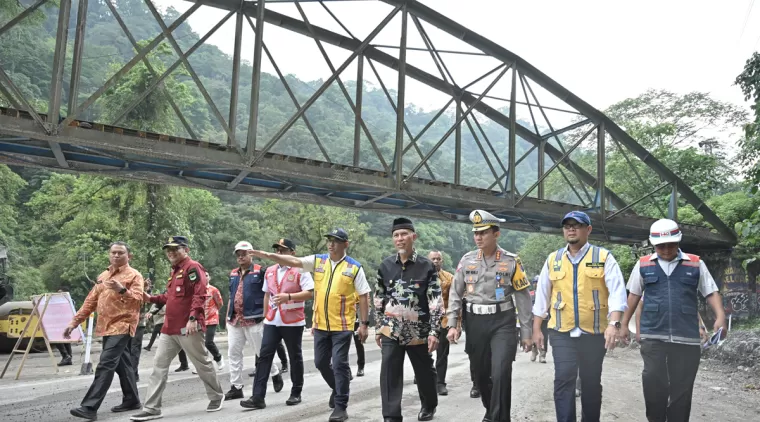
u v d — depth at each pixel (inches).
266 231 1717.5
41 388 346.6
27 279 1261.1
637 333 219.0
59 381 380.2
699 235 941.8
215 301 425.7
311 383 365.7
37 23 937.5
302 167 536.1
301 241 1616.6
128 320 251.6
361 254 1690.5
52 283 1376.7
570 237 193.6
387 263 217.8
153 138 458.0
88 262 1105.4
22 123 404.8
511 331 205.8
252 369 444.1
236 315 302.8
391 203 713.0
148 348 599.2
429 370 227.3
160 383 246.2
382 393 209.6
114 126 439.5
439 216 757.9
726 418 280.7
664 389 204.7
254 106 507.5
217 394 262.1
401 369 212.7
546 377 401.1
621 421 256.8
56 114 416.5
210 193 1320.1
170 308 251.0
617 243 1010.1
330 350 251.9
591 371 189.8
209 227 1619.1
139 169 519.2
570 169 876.0
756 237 496.1
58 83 417.7
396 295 213.2
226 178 570.9
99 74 2482.8
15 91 404.8
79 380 385.4
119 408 262.5
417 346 214.1
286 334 276.7
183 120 481.1
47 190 1296.8
